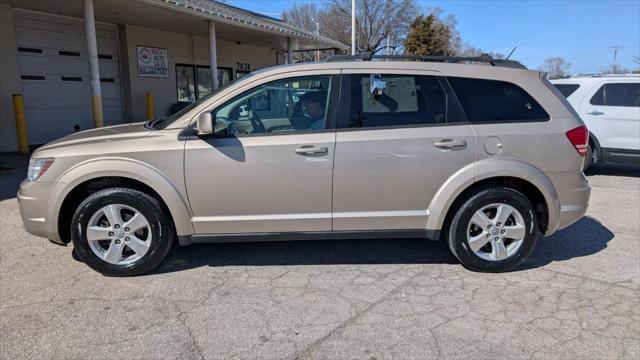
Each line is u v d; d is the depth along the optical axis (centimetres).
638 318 331
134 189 390
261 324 322
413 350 292
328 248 470
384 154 384
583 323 324
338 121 389
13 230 512
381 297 362
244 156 379
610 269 418
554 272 411
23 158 965
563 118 401
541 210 414
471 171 389
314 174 384
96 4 1055
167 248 399
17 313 335
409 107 395
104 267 392
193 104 410
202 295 365
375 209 395
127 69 1405
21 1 1014
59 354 287
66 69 1237
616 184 797
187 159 379
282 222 392
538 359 283
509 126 394
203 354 288
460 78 400
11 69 1049
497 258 404
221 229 392
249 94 392
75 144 390
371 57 410
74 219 385
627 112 824
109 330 314
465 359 283
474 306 348
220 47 1850
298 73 395
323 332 312
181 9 1103
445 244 482
